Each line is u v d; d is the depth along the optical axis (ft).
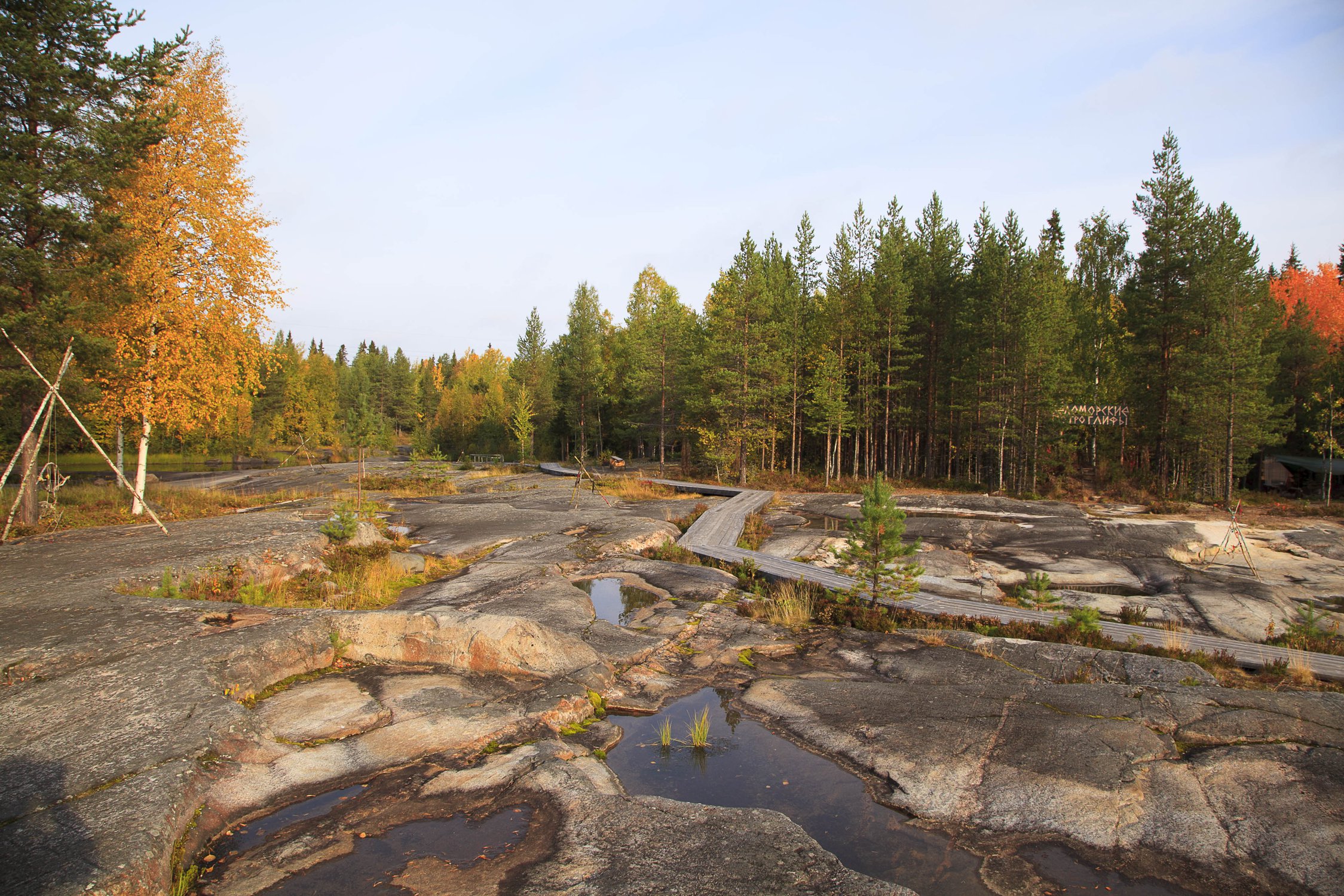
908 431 143.74
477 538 59.26
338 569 43.68
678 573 47.57
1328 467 102.47
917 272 131.13
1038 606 40.96
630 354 171.42
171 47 53.83
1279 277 160.15
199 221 63.21
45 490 57.77
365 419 79.46
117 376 59.72
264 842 15.47
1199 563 56.59
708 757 21.53
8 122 47.83
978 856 16.05
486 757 19.75
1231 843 15.89
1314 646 34.04
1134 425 114.73
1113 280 151.33
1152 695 24.14
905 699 25.17
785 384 123.75
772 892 13.82
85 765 16.55
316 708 21.86
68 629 25.61
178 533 48.03
